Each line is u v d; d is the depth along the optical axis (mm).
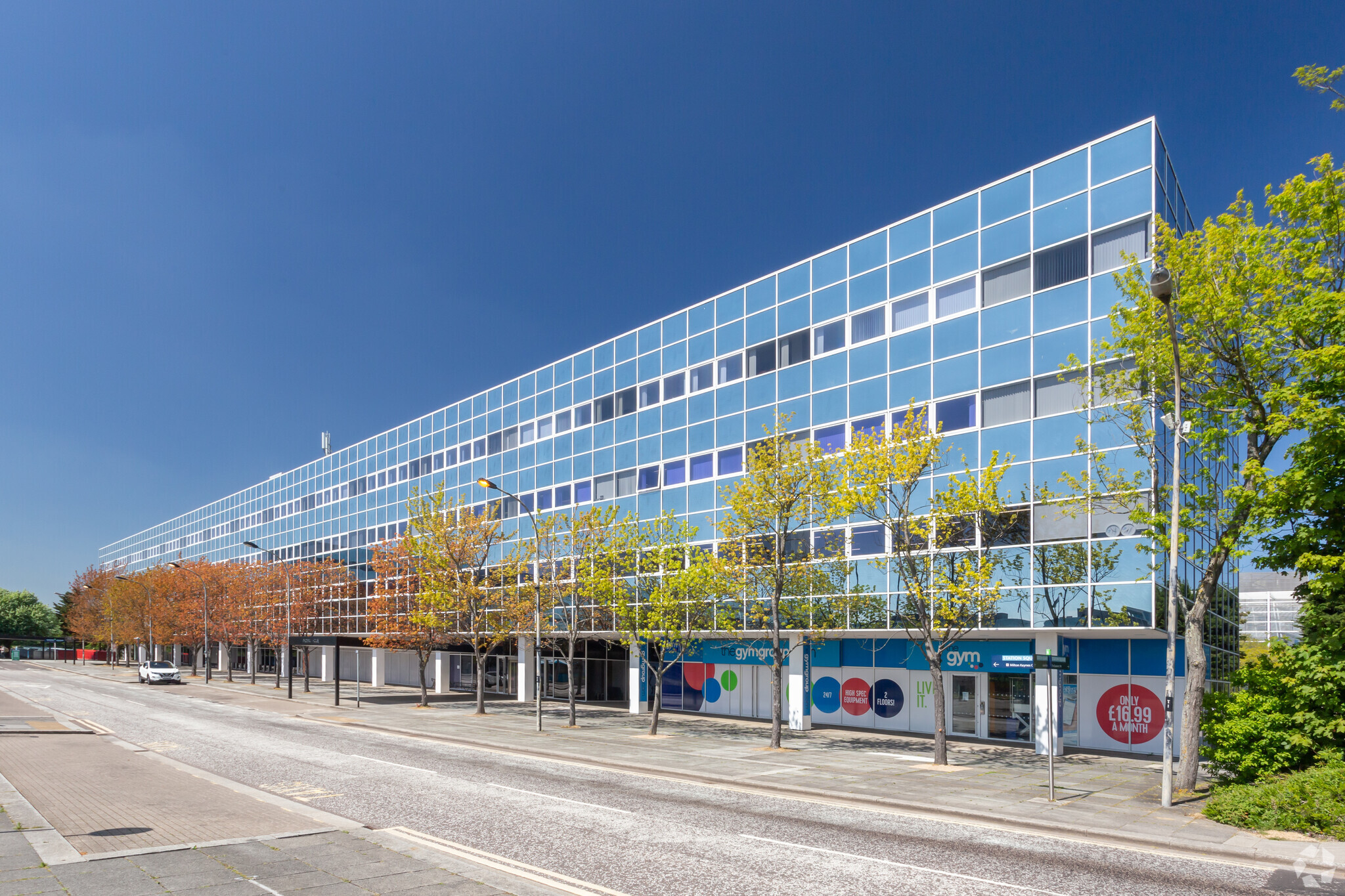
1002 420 23953
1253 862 11453
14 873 9758
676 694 39219
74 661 110938
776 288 31328
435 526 38500
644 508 36062
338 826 12727
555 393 42625
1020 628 22859
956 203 25844
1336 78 14164
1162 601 20797
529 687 45562
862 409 27766
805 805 15711
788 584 26844
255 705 42469
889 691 30109
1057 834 13234
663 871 10461
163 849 10992
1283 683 14984
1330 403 14531
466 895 9094
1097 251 22422
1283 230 15234
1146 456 17844
